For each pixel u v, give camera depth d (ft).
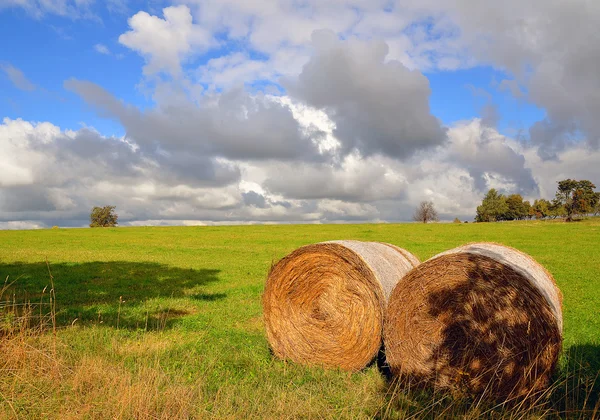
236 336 32.60
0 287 54.44
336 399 20.90
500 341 21.50
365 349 25.13
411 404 20.42
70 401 19.79
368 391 21.85
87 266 78.84
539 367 20.57
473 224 231.09
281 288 27.94
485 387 21.71
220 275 69.56
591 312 40.86
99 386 21.20
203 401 20.26
